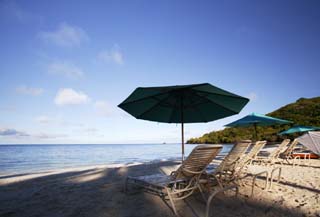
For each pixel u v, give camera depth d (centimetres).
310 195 367
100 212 303
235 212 287
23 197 404
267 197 354
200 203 325
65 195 411
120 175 666
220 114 440
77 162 1656
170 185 339
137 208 313
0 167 1341
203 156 297
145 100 394
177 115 472
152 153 2956
